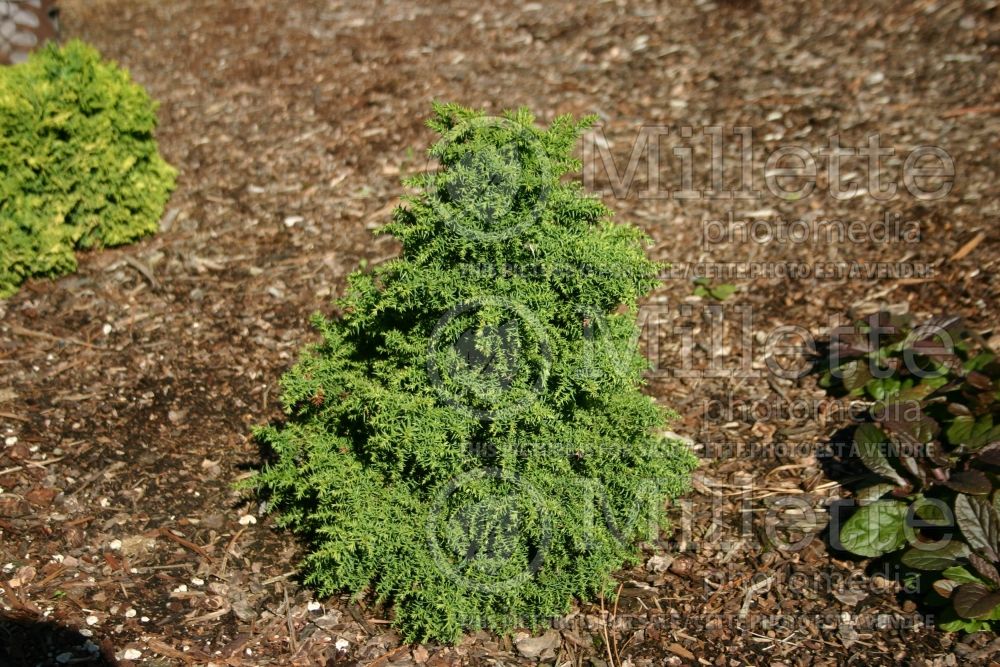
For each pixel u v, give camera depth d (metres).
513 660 3.39
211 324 5.05
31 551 3.71
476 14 8.18
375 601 3.56
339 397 3.63
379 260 5.48
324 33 8.06
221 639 3.42
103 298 5.21
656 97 6.85
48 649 3.31
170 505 3.99
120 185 5.43
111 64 5.48
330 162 6.34
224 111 6.97
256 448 4.30
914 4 7.49
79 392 4.57
